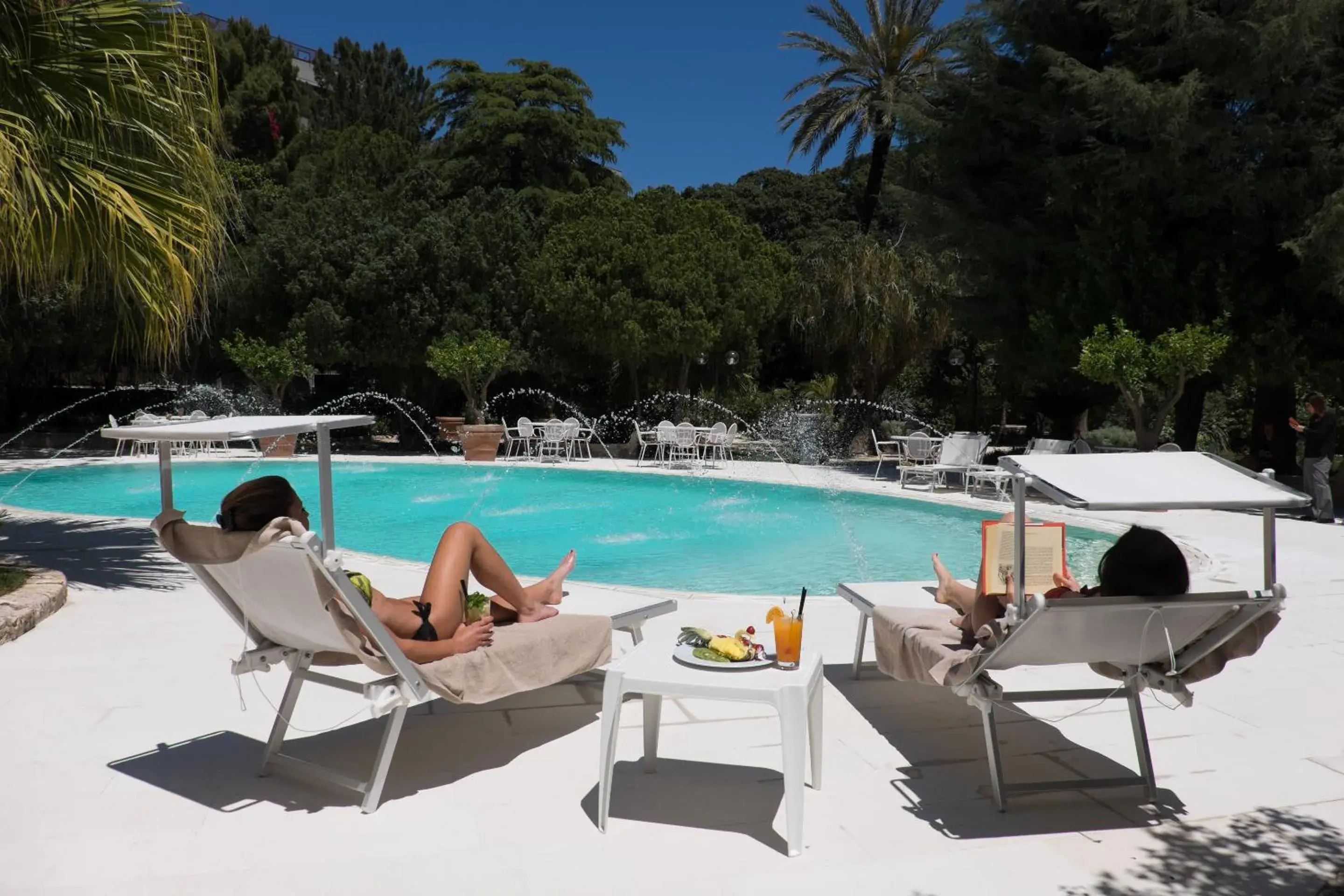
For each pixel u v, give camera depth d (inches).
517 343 895.1
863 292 866.1
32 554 337.1
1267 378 591.5
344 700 179.0
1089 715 174.2
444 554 150.9
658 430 745.6
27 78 242.7
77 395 1019.3
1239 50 540.7
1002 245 638.5
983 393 1068.5
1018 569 126.5
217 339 931.3
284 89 1203.2
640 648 143.9
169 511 134.2
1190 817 131.7
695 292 821.9
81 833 123.7
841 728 168.1
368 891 109.7
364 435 1040.2
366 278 855.7
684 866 116.6
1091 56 641.0
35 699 177.2
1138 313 597.3
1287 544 389.7
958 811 133.4
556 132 1190.3
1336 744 159.8
